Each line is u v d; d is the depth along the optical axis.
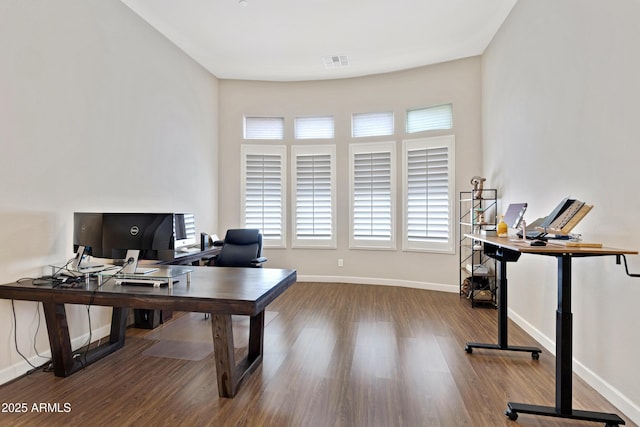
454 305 4.32
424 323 3.67
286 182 5.64
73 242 2.86
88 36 3.09
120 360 2.79
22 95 2.53
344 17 3.83
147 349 3.02
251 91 5.63
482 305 4.30
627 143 2.02
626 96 2.03
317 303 4.43
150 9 3.65
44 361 2.71
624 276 2.05
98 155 3.21
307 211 5.60
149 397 2.23
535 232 2.54
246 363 2.62
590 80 2.37
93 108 3.15
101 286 2.42
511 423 1.96
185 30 4.08
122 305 2.23
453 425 1.94
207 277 2.73
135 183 3.70
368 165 5.40
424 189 5.09
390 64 5.02
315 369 2.62
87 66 3.08
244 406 2.12
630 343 2.01
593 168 2.34
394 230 5.28
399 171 5.26
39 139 2.66
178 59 4.49
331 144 5.54
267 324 3.64
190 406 2.12
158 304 2.19
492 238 2.67
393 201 5.28
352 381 2.44
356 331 3.43
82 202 3.04
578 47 2.51
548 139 2.94
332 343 3.13
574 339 2.56
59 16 2.81
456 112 4.89
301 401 2.18
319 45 4.46
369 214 5.41
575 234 2.32
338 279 5.56
